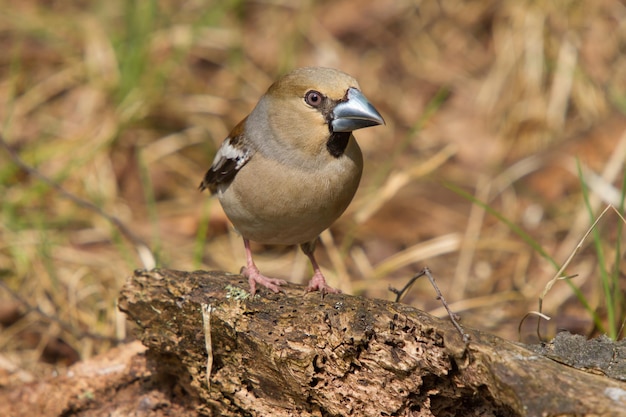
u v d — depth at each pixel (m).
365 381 6.52
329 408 6.70
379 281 11.96
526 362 5.75
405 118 15.44
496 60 15.58
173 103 14.88
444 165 14.50
